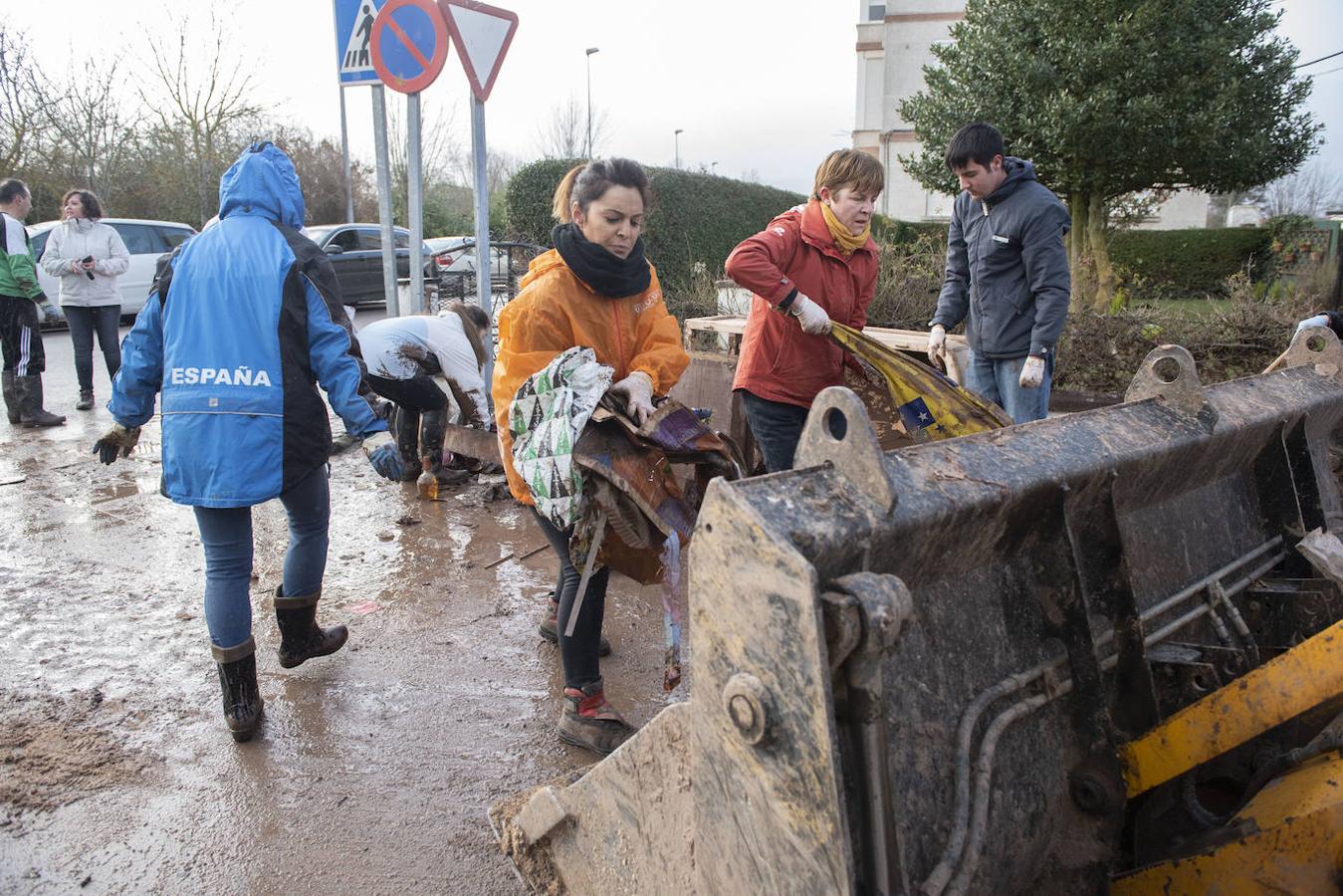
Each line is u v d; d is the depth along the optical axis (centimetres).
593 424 249
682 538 250
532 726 299
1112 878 168
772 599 117
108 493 536
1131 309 730
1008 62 969
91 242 729
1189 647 192
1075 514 175
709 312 748
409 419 557
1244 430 213
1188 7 921
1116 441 182
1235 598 222
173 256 280
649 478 249
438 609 387
